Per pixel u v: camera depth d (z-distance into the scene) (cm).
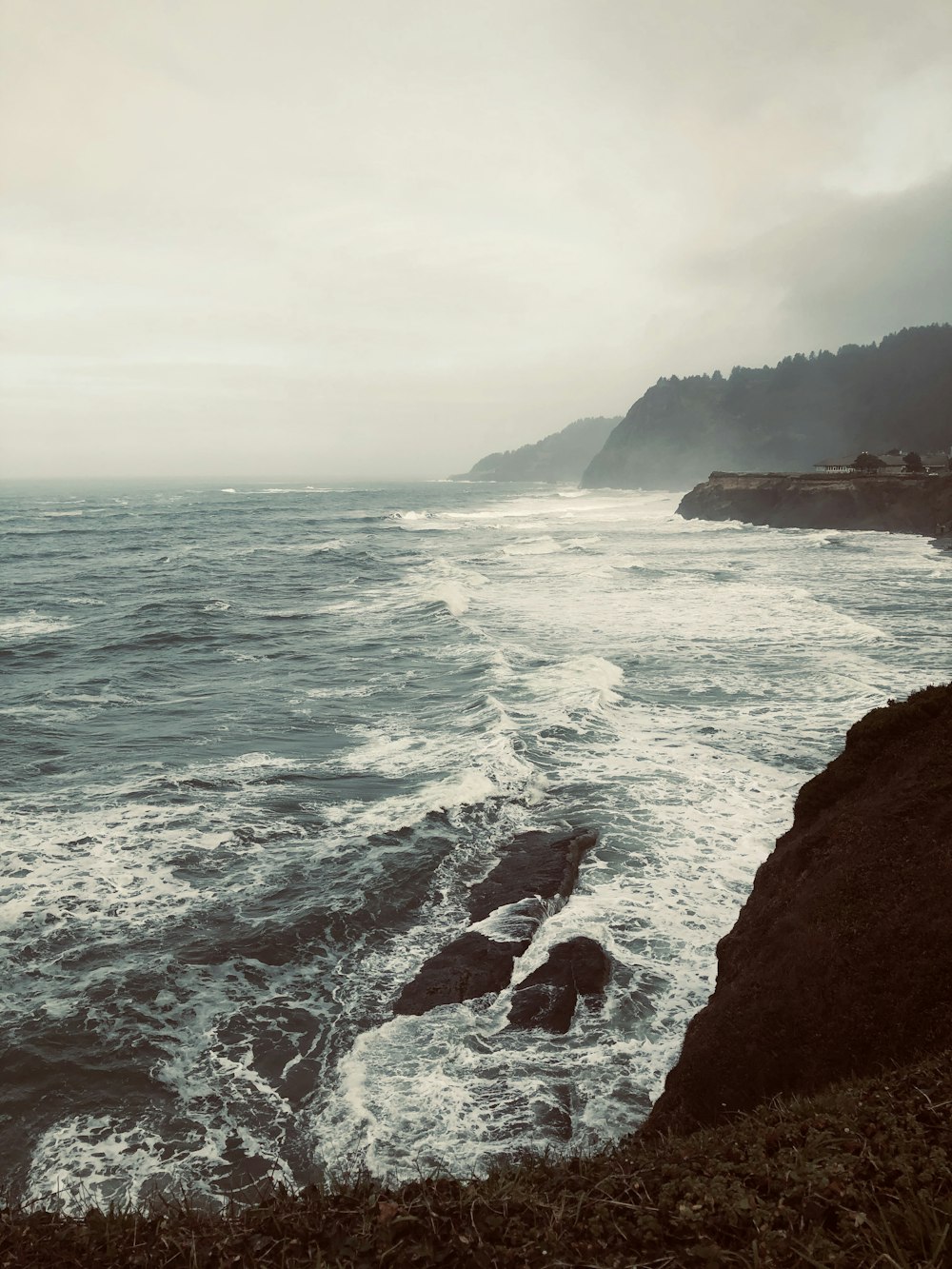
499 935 1242
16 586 5116
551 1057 997
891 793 900
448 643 3309
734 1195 326
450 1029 1052
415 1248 312
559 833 1580
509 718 2256
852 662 2783
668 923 1284
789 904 855
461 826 1633
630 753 2005
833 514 8900
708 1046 763
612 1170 379
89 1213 362
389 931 1288
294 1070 980
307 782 1867
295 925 1285
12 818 1653
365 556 6631
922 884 732
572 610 3988
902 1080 461
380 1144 859
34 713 2422
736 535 8388
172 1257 329
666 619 3709
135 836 1580
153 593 4831
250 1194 798
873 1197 307
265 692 2655
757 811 1670
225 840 1571
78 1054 997
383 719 2341
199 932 1266
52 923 1275
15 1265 329
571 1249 307
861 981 690
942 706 1002
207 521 10800
